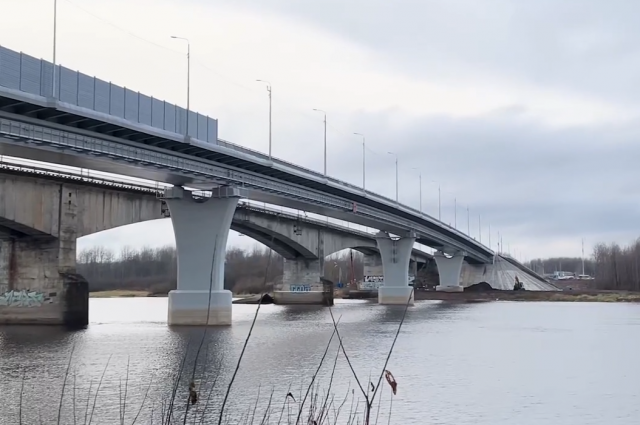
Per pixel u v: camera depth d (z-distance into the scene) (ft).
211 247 237.86
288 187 276.00
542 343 186.19
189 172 216.33
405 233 453.99
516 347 175.94
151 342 180.24
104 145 183.11
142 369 130.21
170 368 131.75
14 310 248.52
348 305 442.91
